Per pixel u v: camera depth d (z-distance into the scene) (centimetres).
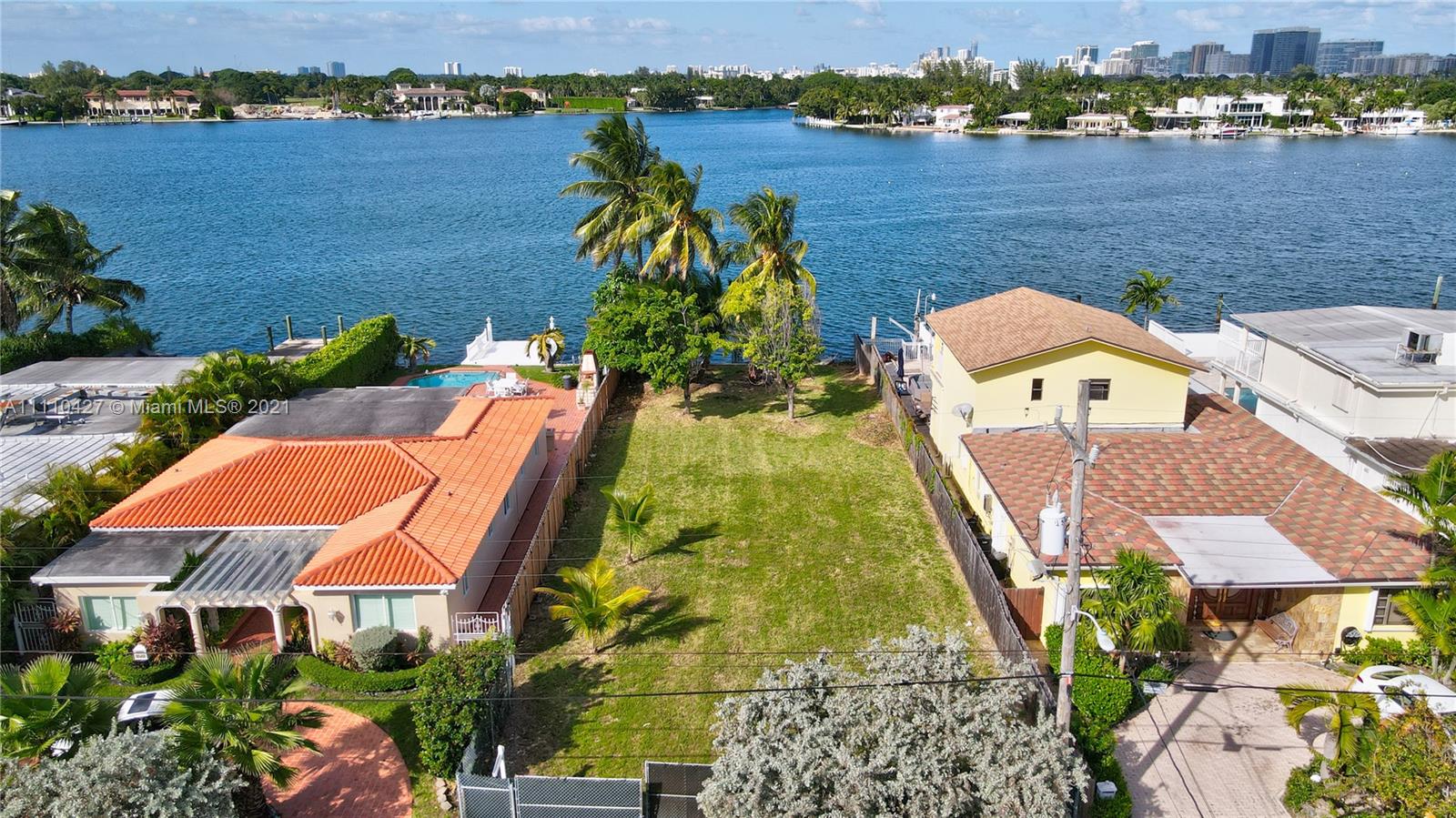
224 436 3716
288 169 19225
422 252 10550
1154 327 5456
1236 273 9281
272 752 2073
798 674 2070
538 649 2891
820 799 1825
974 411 3738
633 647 2877
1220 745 2366
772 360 4616
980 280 9125
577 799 2103
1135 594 2394
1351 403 3553
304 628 2852
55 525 3055
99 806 1784
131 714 2302
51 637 2861
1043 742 1873
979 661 2731
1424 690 2209
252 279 9288
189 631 2880
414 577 2711
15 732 1956
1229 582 2556
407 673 2648
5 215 5588
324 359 4972
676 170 5144
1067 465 3322
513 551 3459
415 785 2317
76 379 4616
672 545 3519
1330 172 17650
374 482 3253
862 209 13662
